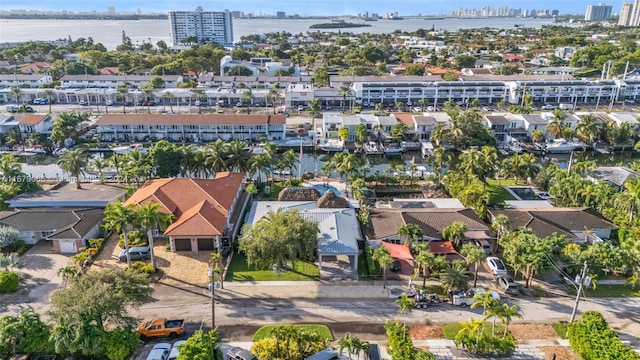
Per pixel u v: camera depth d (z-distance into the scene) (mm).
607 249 64188
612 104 188500
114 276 51688
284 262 66125
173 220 75500
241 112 176500
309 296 61906
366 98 191750
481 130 133250
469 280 65375
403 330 51281
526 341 52969
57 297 48750
